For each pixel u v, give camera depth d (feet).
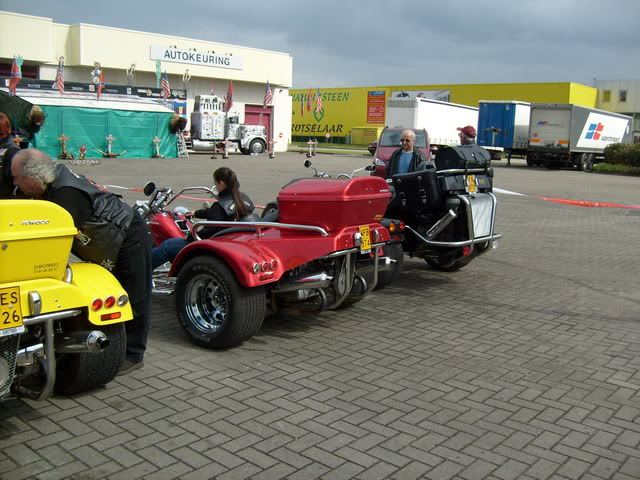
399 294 23.89
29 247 11.19
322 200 17.13
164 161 101.45
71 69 125.39
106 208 13.51
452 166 23.47
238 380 15.17
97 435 12.22
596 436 12.76
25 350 11.57
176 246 20.29
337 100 209.67
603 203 59.06
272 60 154.81
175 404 13.73
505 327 20.03
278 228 18.02
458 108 128.98
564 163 118.32
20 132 32.71
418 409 13.79
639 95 184.85
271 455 11.63
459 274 27.66
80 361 13.35
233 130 132.16
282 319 20.34
